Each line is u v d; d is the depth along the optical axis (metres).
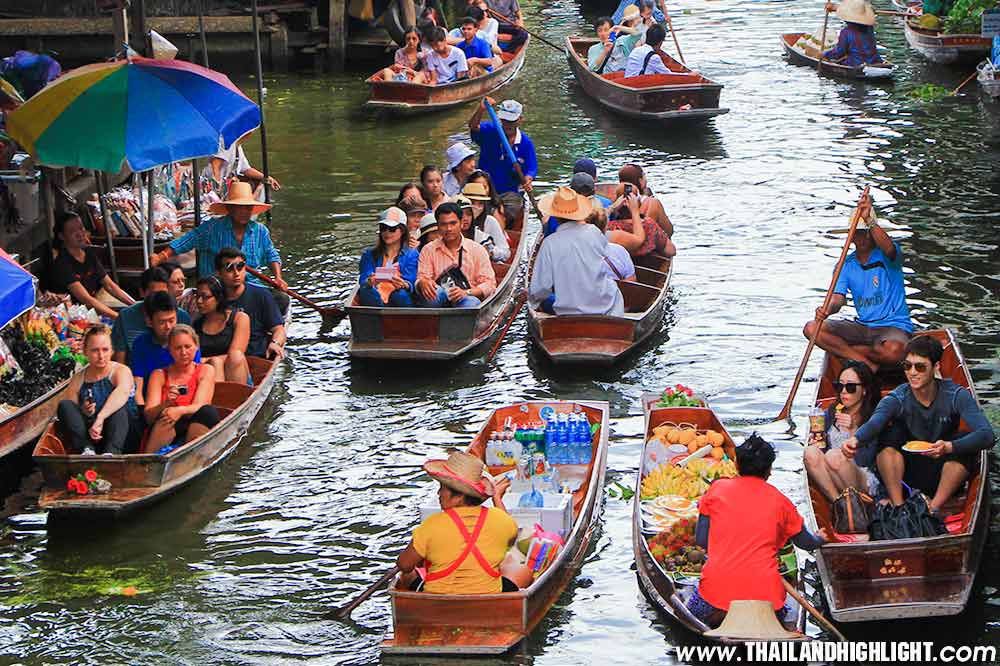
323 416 27.38
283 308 31.28
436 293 29.88
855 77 59.16
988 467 22.25
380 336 29.77
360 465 25.14
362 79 62.22
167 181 38.53
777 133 50.41
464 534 18.53
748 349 30.23
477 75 58.41
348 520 23.09
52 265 31.56
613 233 32.84
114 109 28.14
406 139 50.81
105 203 32.75
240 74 63.88
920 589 18.69
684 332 31.34
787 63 63.31
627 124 52.59
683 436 23.64
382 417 27.30
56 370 26.41
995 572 20.48
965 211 39.84
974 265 35.09
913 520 19.38
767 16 76.56
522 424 24.81
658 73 54.28
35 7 60.91
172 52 36.56
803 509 22.66
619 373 29.12
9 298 21.56
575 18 80.19
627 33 59.94
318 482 24.48
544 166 46.69
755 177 44.50
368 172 46.25
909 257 35.91
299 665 18.73
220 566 21.62
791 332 31.19
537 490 22.39
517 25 67.06
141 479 22.91
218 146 28.67
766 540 18.50
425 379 29.20
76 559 21.89
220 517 23.23
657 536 20.73
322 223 40.62
